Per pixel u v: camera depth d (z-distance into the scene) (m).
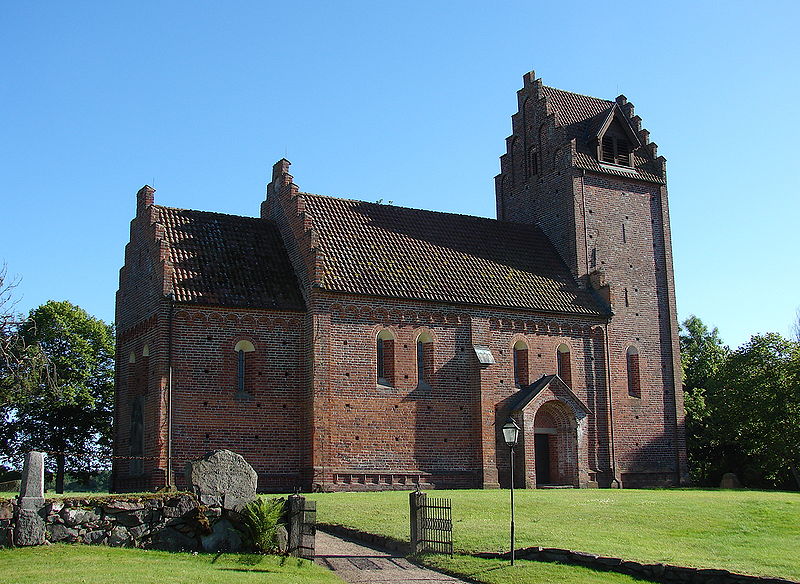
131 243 47.81
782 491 48.62
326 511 32.28
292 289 45.03
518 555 24.81
